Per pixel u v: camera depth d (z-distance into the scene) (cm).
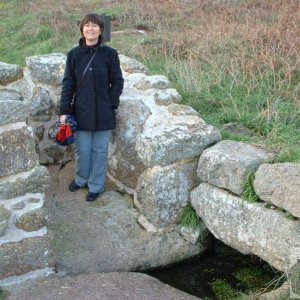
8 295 295
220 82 455
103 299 278
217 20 634
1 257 299
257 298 291
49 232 314
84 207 372
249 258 349
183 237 353
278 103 401
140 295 284
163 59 530
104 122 363
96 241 339
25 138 293
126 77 430
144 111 380
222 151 331
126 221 358
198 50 520
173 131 354
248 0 718
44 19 775
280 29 543
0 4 905
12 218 300
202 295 320
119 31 675
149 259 337
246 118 393
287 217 286
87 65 354
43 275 313
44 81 421
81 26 353
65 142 358
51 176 414
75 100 362
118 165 393
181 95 437
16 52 651
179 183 351
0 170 289
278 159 320
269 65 461
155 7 760
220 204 324
